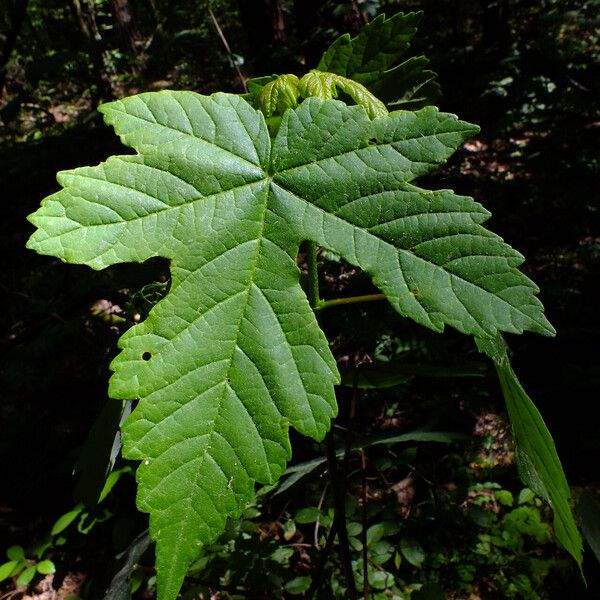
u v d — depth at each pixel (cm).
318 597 229
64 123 855
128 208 61
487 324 56
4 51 291
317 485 306
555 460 63
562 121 488
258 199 63
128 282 268
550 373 361
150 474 56
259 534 304
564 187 432
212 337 60
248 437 58
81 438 372
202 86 863
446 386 363
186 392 58
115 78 945
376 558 264
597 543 109
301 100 72
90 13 923
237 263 61
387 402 354
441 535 294
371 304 339
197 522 56
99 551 313
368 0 493
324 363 59
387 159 62
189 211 62
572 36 653
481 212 59
